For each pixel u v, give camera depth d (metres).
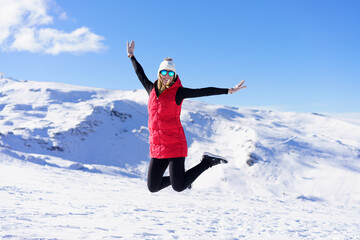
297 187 77.69
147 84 3.39
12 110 132.88
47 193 11.90
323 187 73.38
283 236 6.77
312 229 8.18
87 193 13.38
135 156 110.56
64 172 24.56
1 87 168.00
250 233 6.87
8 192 10.88
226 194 18.50
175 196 15.36
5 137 96.50
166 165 3.21
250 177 87.25
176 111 3.13
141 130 126.44
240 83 3.00
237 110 193.75
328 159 95.88
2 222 5.25
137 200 12.51
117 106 138.88
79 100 153.00
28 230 4.68
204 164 3.17
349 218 11.98
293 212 12.76
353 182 72.81
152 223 7.04
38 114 131.88
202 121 143.62
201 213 10.08
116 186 18.09
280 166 91.00
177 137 3.08
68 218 6.63
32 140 101.00
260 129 127.69
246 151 104.25
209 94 3.05
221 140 129.88
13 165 24.83
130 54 3.62
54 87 169.75
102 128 122.12
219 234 6.37
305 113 197.25
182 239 5.41
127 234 5.23
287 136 118.69
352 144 117.06
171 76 3.03
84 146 108.44
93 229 5.43
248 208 12.97
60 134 108.25
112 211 8.58
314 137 122.56
